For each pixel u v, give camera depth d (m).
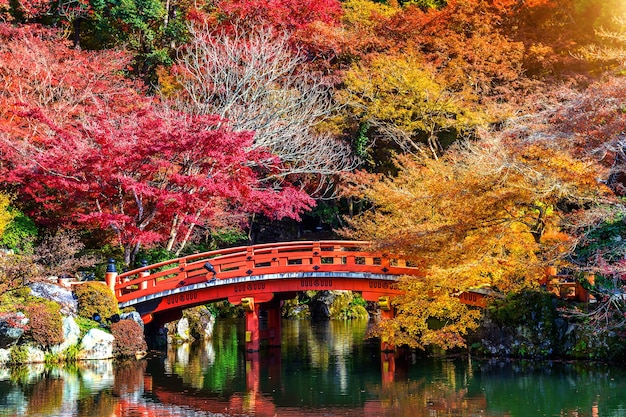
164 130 25.52
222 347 26.50
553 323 21.67
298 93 31.73
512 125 22.72
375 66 32.09
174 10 39.97
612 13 30.72
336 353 24.72
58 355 22.81
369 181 28.02
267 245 24.52
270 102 31.33
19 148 25.78
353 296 36.12
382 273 23.25
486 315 23.12
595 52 30.42
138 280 25.05
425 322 23.53
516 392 17.91
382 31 35.47
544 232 21.50
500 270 20.73
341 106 32.56
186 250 33.00
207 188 25.12
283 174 30.39
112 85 32.91
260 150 28.41
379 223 26.03
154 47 38.03
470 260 20.58
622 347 20.55
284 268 24.06
